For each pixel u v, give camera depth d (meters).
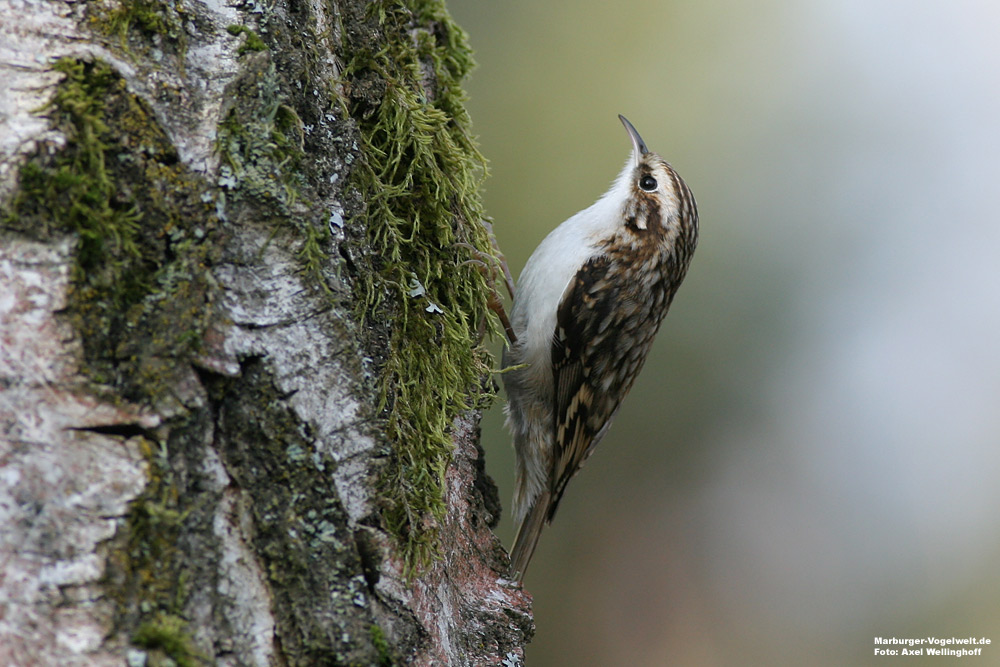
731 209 11.28
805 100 11.34
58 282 2.26
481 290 4.52
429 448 3.40
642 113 10.85
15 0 2.38
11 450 2.15
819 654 11.77
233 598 2.42
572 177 10.52
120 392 2.29
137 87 2.49
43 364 2.22
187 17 2.68
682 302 11.50
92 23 2.46
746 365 11.62
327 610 2.60
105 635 2.13
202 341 2.45
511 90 10.66
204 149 2.61
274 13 2.89
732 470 11.99
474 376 4.15
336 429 2.72
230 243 2.62
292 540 2.57
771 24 11.30
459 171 4.20
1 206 2.24
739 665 11.87
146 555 2.24
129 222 2.39
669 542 12.55
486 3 10.79
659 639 12.12
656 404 11.80
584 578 12.18
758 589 12.28
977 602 11.44
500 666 3.79
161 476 2.29
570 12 10.88
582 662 11.92
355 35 3.69
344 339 2.75
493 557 4.17
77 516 2.16
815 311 11.53
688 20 11.10
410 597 2.86
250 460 2.56
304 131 2.98
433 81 4.54
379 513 2.80
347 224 3.19
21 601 2.08
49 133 2.30
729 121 11.21
